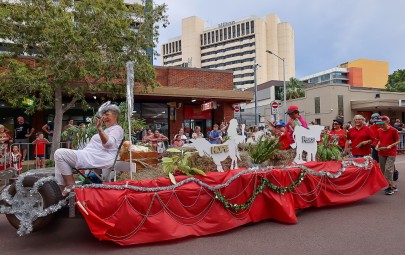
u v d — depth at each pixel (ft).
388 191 24.93
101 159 14.87
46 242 15.20
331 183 21.25
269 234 16.19
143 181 15.26
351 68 304.71
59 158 14.26
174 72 61.36
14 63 37.24
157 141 37.76
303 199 19.69
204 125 66.54
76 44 39.06
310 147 21.49
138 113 60.95
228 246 14.57
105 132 15.30
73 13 41.11
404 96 127.65
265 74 399.44
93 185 14.12
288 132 23.12
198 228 15.84
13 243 15.11
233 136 23.52
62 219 18.70
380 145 25.25
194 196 15.85
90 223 13.66
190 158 17.42
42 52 40.75
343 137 30.73
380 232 16.17
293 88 173.88
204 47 442.50
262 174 17.92
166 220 15.03
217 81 64.90
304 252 13.75
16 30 39.68
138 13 45.34
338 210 20.68
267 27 408.26
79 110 56.39
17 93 38.45
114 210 14.11
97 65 39.63
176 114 63.67
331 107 119.03
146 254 13.69
